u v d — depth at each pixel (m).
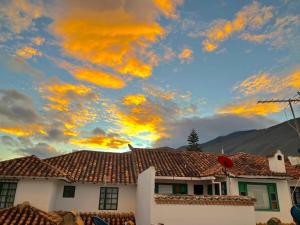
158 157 22.30
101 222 11.12
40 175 15.64
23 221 13.03
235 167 17.39
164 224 13.32
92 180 18.42
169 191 18.67
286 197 16.78
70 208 18.45
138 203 17.64
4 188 15.79
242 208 14.24
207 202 14.02
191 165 20.73
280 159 18.02
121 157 24.02
